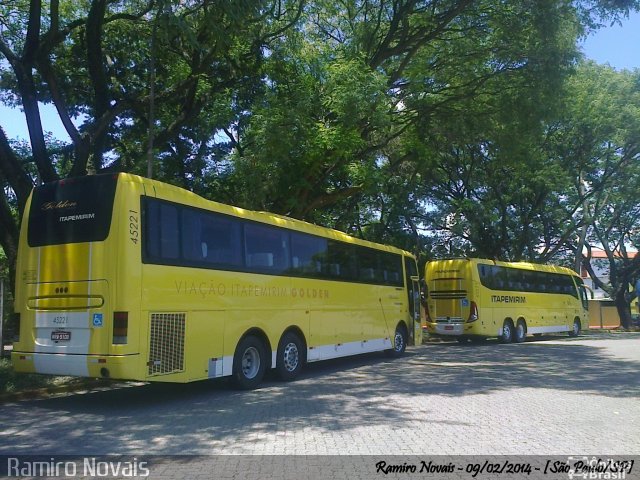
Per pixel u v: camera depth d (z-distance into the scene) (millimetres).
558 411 8961
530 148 20031
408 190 25484
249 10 11922
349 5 18953
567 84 20719
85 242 9047
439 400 9922
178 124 15906
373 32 18375
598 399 10094
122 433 7531
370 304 15820
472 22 17906
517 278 25469
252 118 15883
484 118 19047
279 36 16203
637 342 25109
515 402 9742
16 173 12547
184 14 12398
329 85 15273
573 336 30656
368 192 17859
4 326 18922
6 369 11555
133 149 19016
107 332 8648
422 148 18859
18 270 9672
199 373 9836
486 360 16703
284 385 11734
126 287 8680
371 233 28094
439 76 19203
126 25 15672
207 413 8828
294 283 12648
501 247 31062
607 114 27641
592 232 41312
